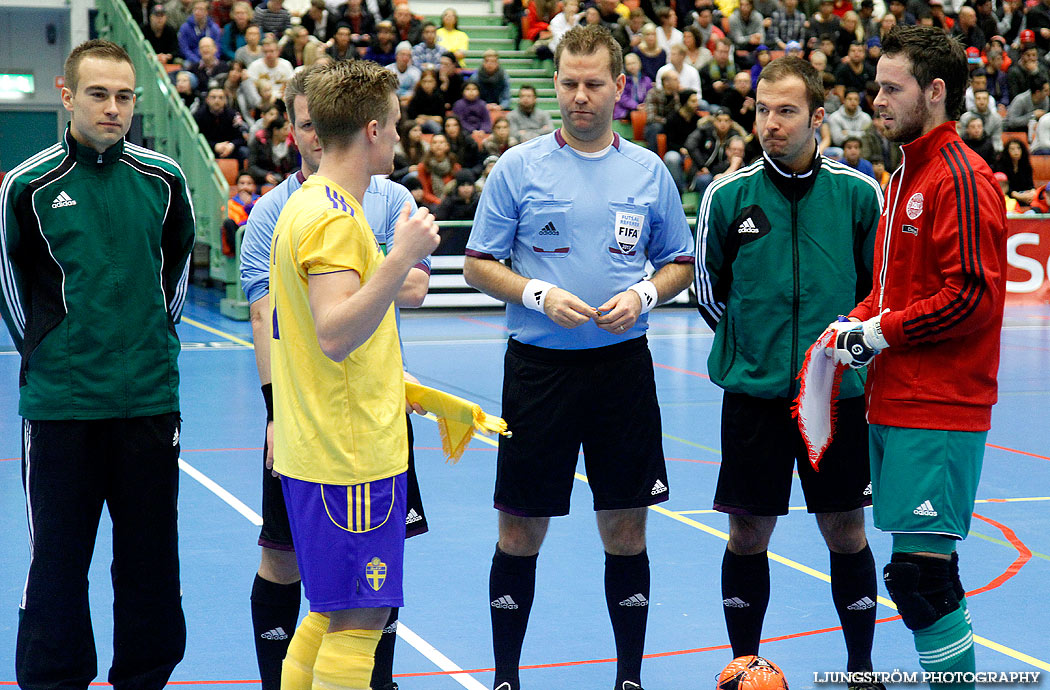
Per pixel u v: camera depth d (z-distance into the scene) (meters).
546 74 26.12
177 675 5.46
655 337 18.22
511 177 5.28
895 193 4.77
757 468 5.26
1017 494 9.12
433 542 7.76
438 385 13.51
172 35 23.33
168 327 4.84
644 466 5.30
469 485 9.41
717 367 5.40
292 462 4.03
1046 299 21.91
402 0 25.31
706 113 22.83
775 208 5.25
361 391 4.00
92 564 7.18
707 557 7.46
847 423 5.19
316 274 3.83
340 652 4.04
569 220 5.23
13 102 26.61
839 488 5.23
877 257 4.88
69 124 4.64
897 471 4.61
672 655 5.79
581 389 5.23
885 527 4.68
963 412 4.54
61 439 4.59
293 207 4.01
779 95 5.09
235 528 8.02
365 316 3.72
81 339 4.60
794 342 5.19
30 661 4.60
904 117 4.65
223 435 11.05
